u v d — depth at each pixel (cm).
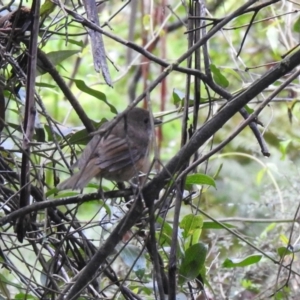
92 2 638
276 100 948
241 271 971
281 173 1129
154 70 1791
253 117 593
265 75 595
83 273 637
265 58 1531
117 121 535
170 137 1791
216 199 1319
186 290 834
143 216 662
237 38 1513
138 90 1738
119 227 619
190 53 571
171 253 648
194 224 744
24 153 623
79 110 756
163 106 1424
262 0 1162
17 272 699
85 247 725
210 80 675
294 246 754
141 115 807
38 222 812
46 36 761
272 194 1100
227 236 977
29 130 612
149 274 831
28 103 619
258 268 962
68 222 719
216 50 1525
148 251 732
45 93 1558
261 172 1065
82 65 1717
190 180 703
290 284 929
